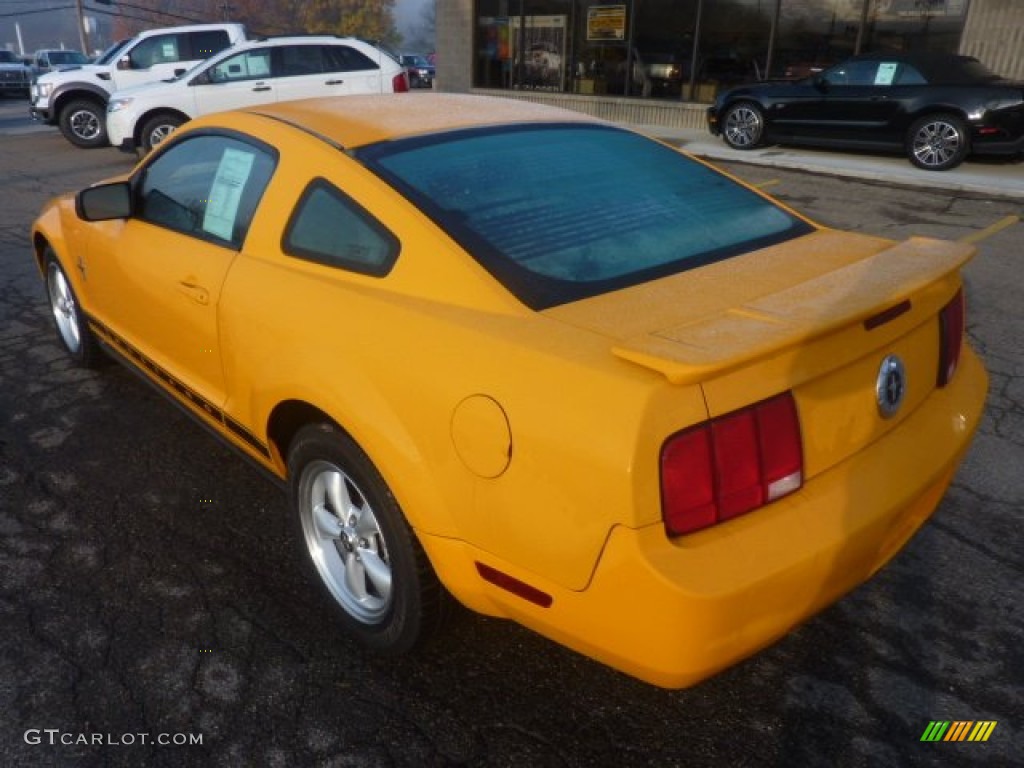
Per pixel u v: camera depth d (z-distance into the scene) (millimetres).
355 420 2246
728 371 1740
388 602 2441
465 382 2020
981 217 8594
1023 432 3938
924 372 2340
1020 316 5500
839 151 12664
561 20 16906
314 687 2449
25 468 3686
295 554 3088
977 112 10469
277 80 12859
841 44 13609
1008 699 2393
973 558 3010
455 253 2270
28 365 4836
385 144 2680
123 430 4031
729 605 1745
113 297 3740
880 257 2402
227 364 2877
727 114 12883
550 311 2102
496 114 3090
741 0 14406
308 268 2590
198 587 2896
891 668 2508
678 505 1756
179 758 2211
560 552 1863
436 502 2094
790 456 1885
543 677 2482
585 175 2771
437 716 2342
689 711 2359
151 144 12711
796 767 2182
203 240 3049
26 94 31281
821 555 1864
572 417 1815
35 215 9164
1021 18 11836
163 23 80188
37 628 2689
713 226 2682
